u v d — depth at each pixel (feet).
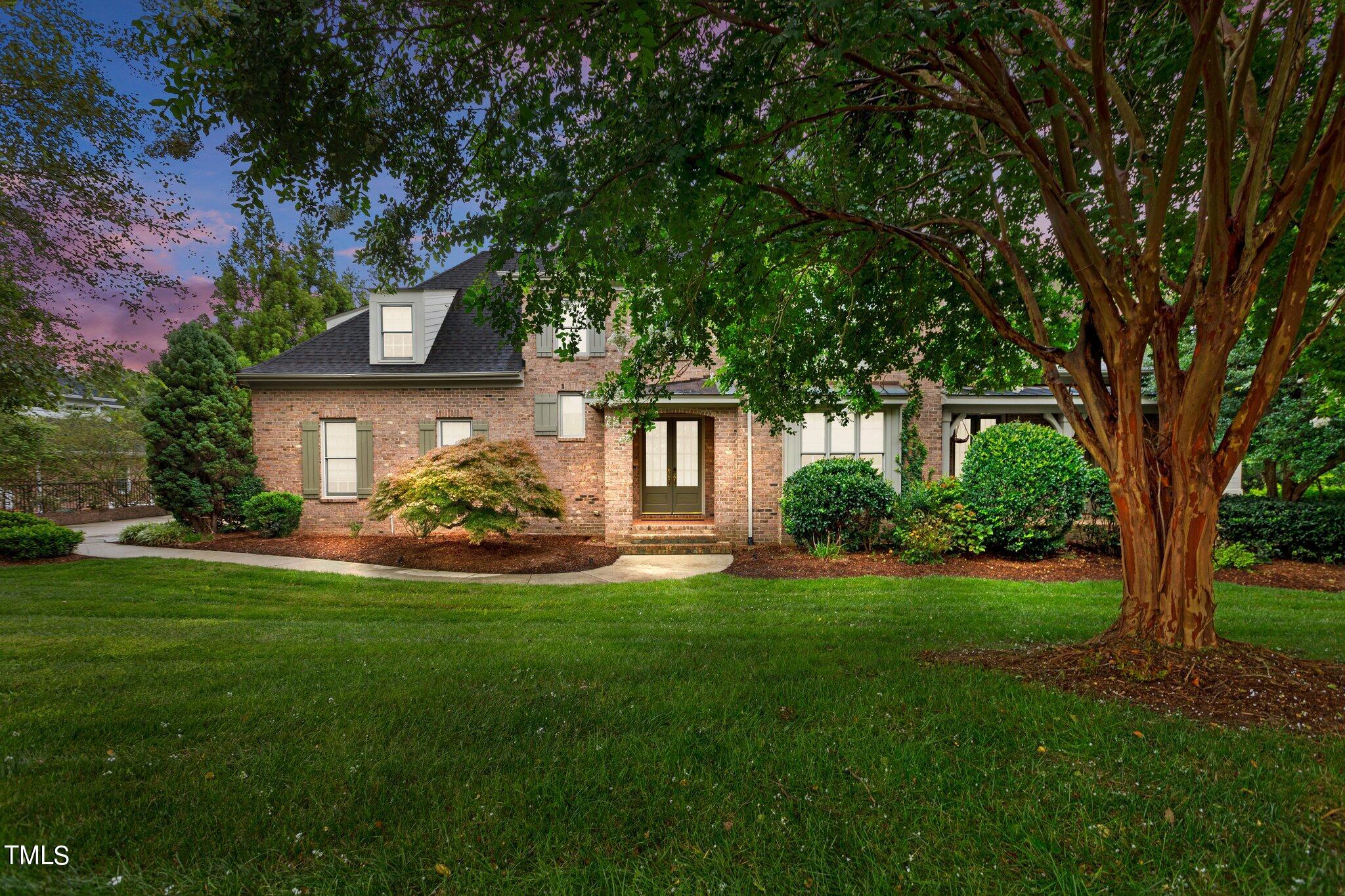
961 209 18.83
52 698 12.40
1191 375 12.82
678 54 12.00
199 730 10.73
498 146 13.08
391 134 12.35
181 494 40.91
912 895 6.36
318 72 11.19
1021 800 8.11
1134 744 9.48
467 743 10.26
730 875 6.73
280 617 22.36
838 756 9.46
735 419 39.34
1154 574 13.70
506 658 15.47
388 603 24.63
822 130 16.65
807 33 10.61
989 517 32.63
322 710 11.65
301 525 44.01
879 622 20.16
